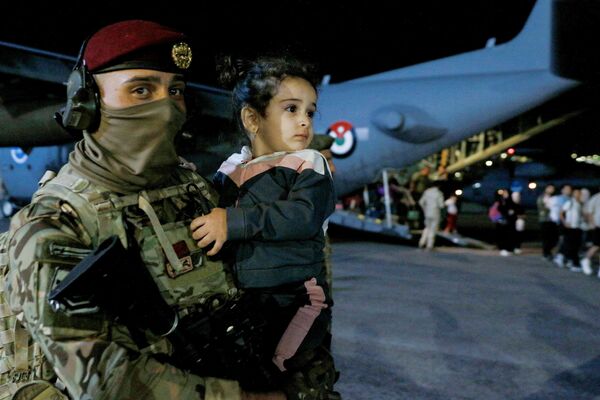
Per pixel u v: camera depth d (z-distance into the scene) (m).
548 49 9.70
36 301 0.85
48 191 1.00
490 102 10.04
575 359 4.25
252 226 1.07
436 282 7.20
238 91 1.28
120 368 0.84
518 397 3.54
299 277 1.15
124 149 1.00
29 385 0.95
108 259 0.82
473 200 24.38
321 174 1.18
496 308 5.80
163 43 1.03
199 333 1.04
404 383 3.74
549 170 24.08
